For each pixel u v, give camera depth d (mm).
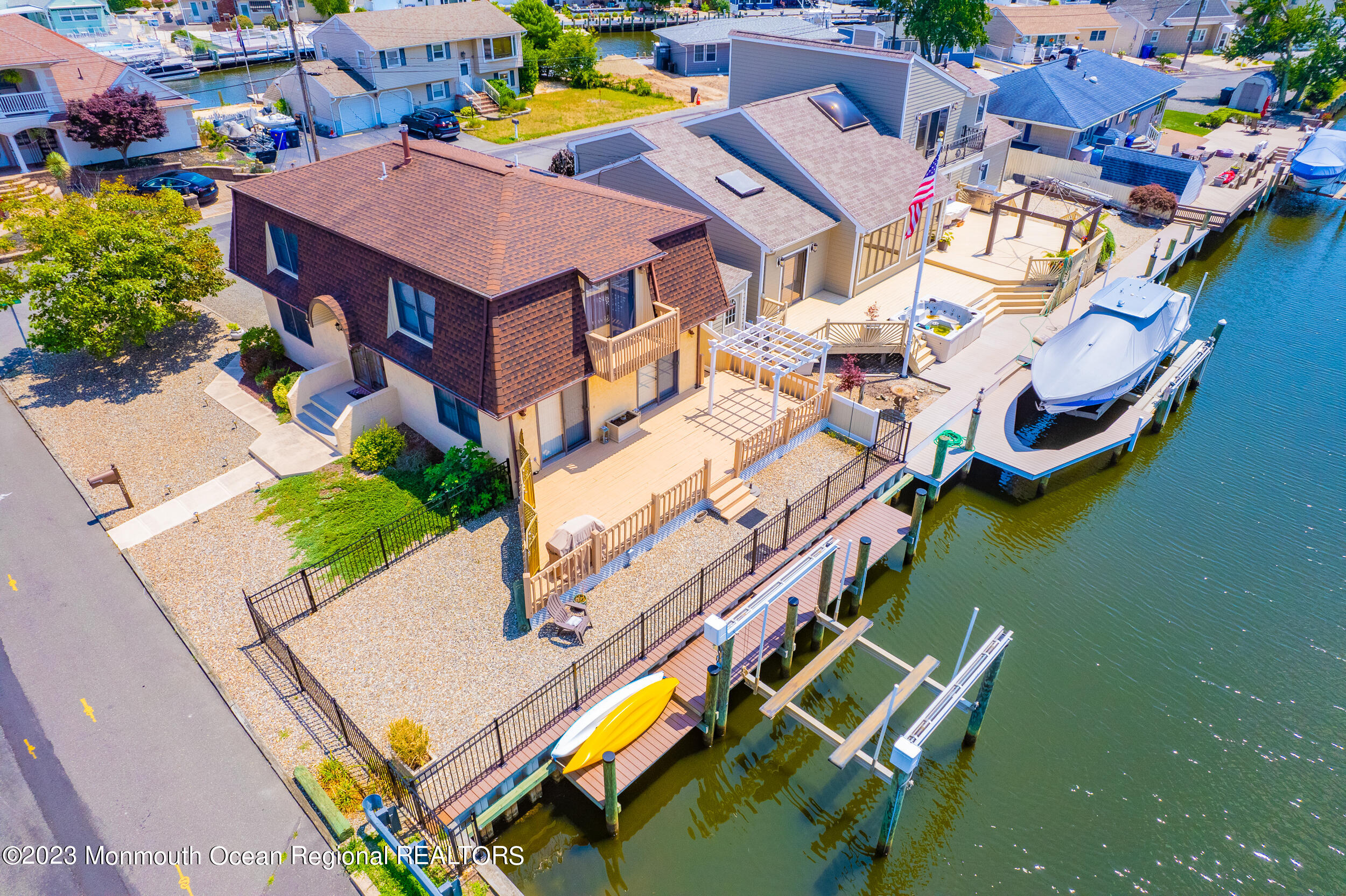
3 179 44125
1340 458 28234
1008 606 22234
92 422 26406
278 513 22391
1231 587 22797
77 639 18859
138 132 45719
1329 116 69000
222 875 14383
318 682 17156
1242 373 33406
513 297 20422
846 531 22688
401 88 58812
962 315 32875
